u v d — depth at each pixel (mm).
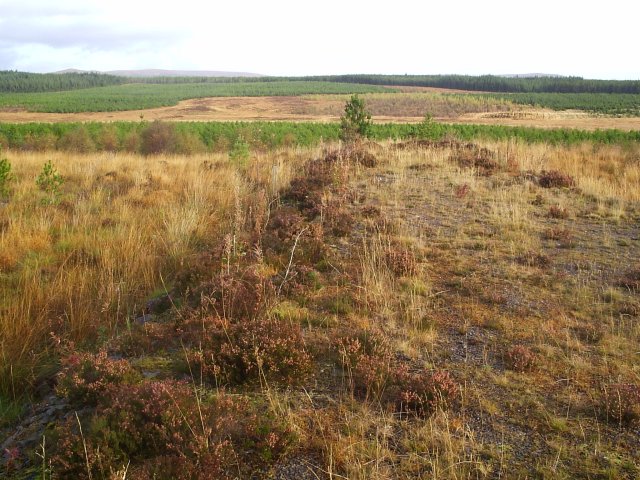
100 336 5172
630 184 10914
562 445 3250
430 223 7953
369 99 135000
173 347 4656
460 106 119312
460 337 4680
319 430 3389
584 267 6324
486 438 3330
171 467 2875
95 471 2975
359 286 5488
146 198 10602
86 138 28594
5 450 3490
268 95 160500
